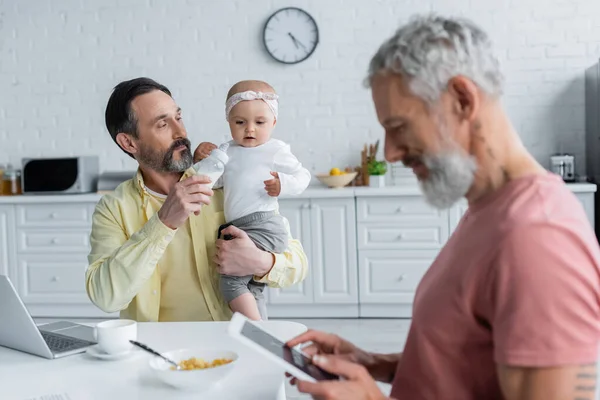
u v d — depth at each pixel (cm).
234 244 202
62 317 462
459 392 98
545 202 89
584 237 86
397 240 421
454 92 94
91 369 139
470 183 96
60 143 511
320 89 479
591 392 83
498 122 96
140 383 128
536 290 83
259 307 220
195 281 202
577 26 451
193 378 120
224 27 486
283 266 210
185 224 202
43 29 506
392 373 126
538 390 83
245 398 118
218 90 489
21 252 462
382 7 468
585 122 454
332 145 480
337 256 428
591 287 83
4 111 514
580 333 82
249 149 233
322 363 102
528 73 457
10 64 511
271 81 484
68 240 456
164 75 495
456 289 95
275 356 104
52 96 509
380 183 446
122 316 201
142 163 202
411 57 93
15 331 150
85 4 500
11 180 486
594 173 430
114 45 498
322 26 475
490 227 92
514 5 455
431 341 99
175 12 490
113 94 203
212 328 166
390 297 425
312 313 438
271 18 478
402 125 96
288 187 227
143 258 176
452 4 461
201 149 234
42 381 132
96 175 489
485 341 95
